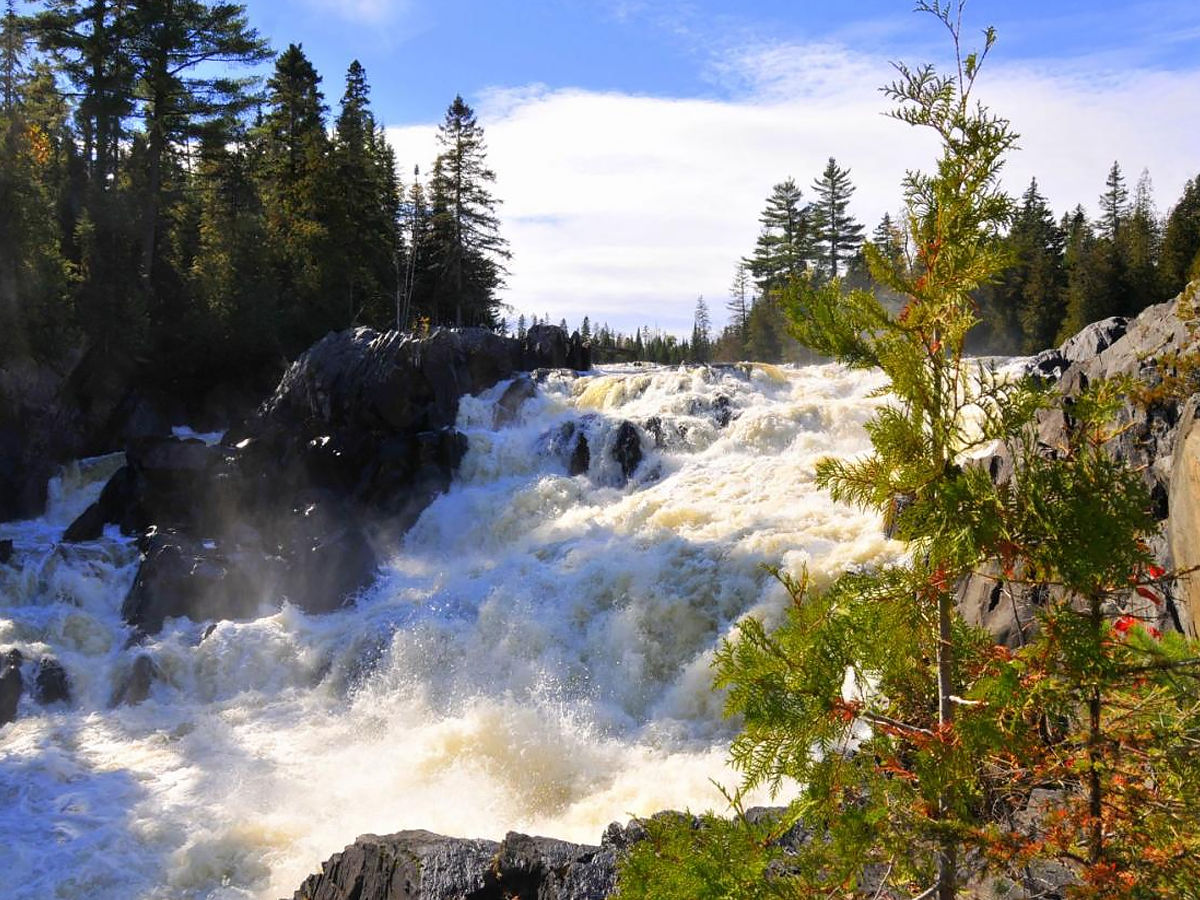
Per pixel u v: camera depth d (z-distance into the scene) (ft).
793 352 232.94
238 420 107.34
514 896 26.21
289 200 175.63
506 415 90.89
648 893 12.25
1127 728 11.51
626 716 50.31
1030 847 11.30
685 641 53.83
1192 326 37.47
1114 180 299.17
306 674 59.47
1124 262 193.36
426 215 222.69
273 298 139.74
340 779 45.50
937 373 11.66
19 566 70.38
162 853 39.22
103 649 63.52
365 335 94.48
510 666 55.11
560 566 62.49
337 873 30.07
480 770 44.86
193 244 157.28
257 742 50.70
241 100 152.46
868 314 11.98
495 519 76.84
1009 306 193.06
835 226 268.62
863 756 12.35
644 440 80.69
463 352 95.50
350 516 78.38
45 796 44.19
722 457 77.77
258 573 69.00
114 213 128.57
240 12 148.87
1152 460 35.04
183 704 57.36
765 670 11.84
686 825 12.86
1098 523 10.05
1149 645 12.97
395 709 53.78
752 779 12.07
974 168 11.52
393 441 85.25
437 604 61.31
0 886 36.68
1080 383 46.03
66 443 110.52
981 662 12.27
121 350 119.75
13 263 105.29
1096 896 10.90
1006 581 11.43
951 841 11.37
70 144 149.18
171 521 80.59
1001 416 11.14
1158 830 11.14
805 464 71.77
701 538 60.80
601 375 100.42
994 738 10.97
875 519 59.57
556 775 43.96
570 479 79.36
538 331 107.14
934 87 11.67
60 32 142.61
